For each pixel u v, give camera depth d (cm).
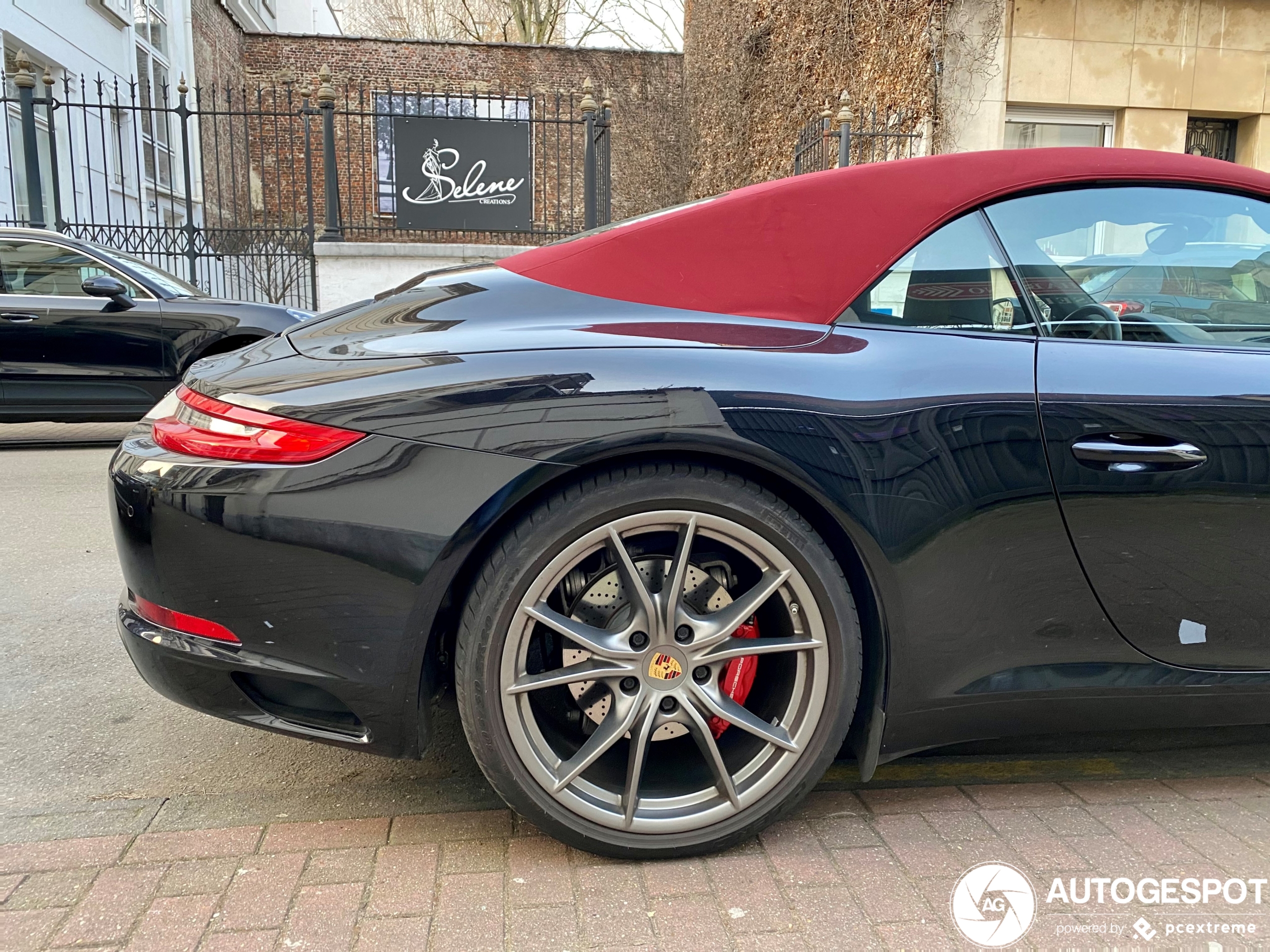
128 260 698
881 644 182
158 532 173
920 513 176
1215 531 187
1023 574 182
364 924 163
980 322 193
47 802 210
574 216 1842
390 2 2545
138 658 182
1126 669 190
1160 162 208
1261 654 195
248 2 2136
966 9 877
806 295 191
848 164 950
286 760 233
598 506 168
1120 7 875
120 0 1352
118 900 170
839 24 1082
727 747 190
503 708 169
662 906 168
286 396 172
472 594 169
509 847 189
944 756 236
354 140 1784
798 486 173
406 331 190
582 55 1812
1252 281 207
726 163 1538
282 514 166
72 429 809
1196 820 202
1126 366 189
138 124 1425
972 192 199
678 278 194
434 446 165
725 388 172
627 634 176
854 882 177
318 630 168
